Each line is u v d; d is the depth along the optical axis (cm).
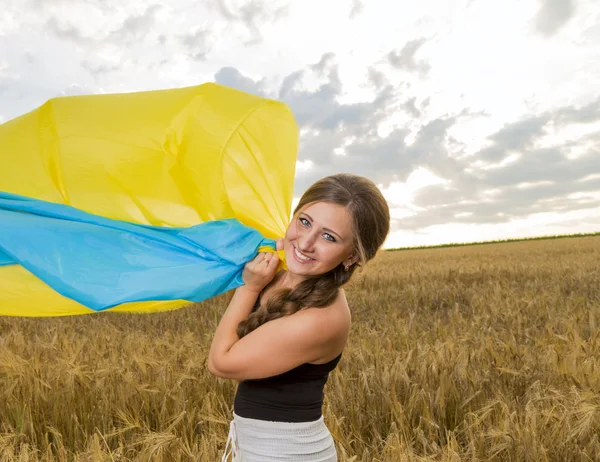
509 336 614
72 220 188
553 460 318
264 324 182
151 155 195
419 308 930
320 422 196
